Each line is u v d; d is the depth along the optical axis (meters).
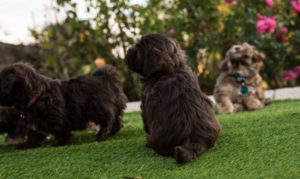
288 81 2.81
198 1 2.63
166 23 2.59
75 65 2.71
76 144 1.59
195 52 2.60
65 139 1.60
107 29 2.57
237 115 1.82
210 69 2.68
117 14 2.52
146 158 1.36
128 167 1.32
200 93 1.39
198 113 1.35
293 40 2.74
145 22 2.51
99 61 2.58
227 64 2.03
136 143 1.51
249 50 2.00
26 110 1.54
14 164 1.41
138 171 1.29
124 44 2.55
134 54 1.42
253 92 2.03
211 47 2.61
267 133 1.47
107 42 2.62
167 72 1.41
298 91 2.44
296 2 2.71
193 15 2.63
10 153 1.52
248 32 2.65
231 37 2.64
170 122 1.34
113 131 1.68
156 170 1.28
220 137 1.46
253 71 2.03
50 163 1.39
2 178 1.32
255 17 2.65
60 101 1.56
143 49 1.41
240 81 2.00
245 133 1.49
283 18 2.77
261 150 1.35
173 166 1.29
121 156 1.40
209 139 1.35
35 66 2.87
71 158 1.42
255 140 1.42
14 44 3.05
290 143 1.38
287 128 1.50
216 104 2.03
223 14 2.66
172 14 2.61
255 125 1.59
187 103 1.35
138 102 2.49
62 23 2.82
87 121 1.62
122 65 2.58
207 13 2.64
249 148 1.37
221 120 1.72
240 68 2.01
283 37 2.70
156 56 1.39
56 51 2.80
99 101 1.61
